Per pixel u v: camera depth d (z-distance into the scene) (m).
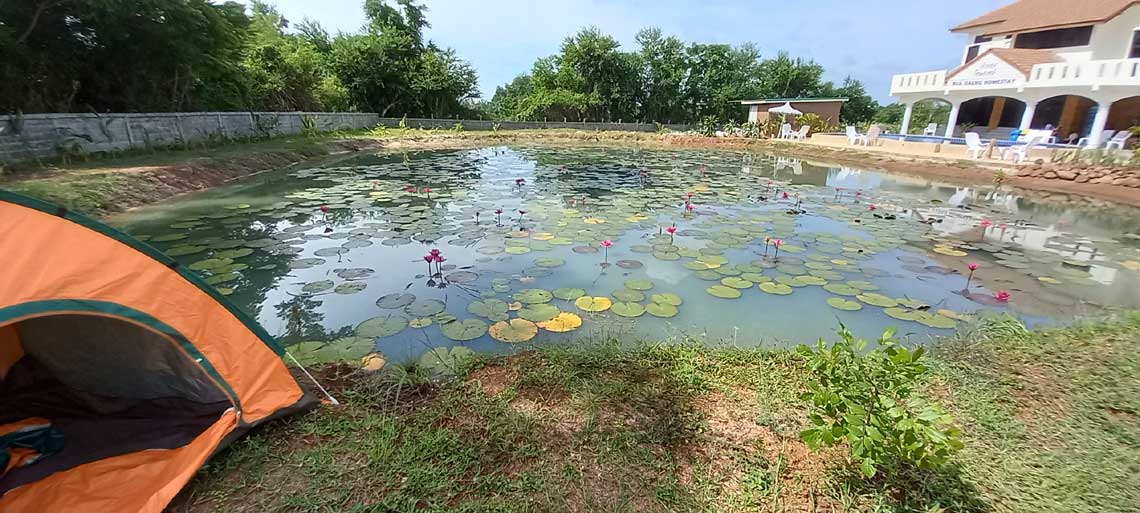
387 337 3.40
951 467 1.94
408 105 23.95
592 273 4.73
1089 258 5.52
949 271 4.98
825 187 10.30
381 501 1.77
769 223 6.84
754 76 34.66
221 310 2.24
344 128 19.09
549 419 2.28
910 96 16.28
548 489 1.84
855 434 1.69
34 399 2.19
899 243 5.99
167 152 10.03
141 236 5.62
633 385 2.58
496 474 1.92
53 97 9.52
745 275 4.73
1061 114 14.90
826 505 1.80
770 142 19.53
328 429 2.17
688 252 5.41
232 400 2.12
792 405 2.42
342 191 8.66
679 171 12.53
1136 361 2.81
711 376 2.71
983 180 11.02
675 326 3.66
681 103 31.12
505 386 2.59
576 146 19.88
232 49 12.70
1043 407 2.42
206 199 7.79
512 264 4.94
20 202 1.85
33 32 8.68
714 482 1.90
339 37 23.02
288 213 6.94
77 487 1.81
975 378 2.70
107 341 2.18
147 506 1.69
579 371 2.73
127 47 10.11
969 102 17.75
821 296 4.27
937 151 14.05
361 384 2.57
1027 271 5.02
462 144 19.45
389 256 5.15
